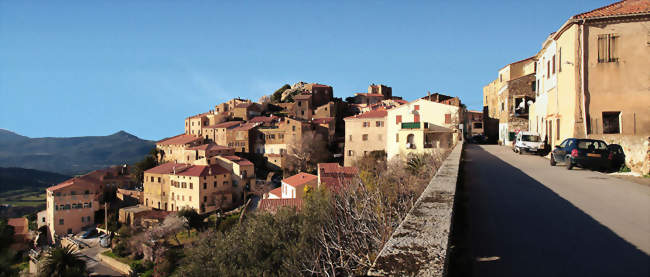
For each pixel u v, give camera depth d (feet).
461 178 36.63
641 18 65.46
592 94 66.90
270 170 261.65
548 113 86.12
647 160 44.80
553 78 81.61
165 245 153.28
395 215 27.63
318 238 35.65
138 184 277.44
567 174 45.78
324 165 152.05
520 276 13.96
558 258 15.94
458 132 134.72
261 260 60.13
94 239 203.21
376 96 368.07
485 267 14.90
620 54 66.23
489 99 174.19
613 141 52.90
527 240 18.62
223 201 206.28
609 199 29.45
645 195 31.19
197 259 71.36
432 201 14.93
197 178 201.46
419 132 144.77
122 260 158.61
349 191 33.88
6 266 31.45
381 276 7.19
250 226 69.46
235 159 231.91
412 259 8.03
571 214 24.21
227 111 353.72
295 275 43.09
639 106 65.26
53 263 123.65
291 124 261.24
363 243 24.44
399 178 43.21
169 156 290.76
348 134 208.03
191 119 324.80
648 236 19.07
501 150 94.73
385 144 200.85
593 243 18.01
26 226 215.10
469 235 19.63
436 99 236.02
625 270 14.48
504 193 32.35
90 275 150.00
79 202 224.53
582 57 67.41
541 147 79.87
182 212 172.96
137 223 195.31
